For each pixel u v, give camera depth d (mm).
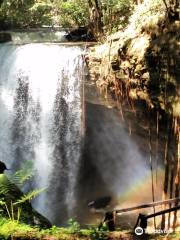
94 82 10320
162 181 9820
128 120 9898
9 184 5609
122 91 9234
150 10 9000
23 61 12398
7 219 4934
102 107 10523
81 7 14992
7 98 12805
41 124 12438
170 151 7430
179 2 7875
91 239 4371
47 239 4352
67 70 11484
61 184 12594
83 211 11422
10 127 12930
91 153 12164
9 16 21172
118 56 9164
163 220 6371
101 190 12234
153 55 8125
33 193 5523
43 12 21922
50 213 11664
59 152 12516
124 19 11203
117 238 4371
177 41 7695
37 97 12227
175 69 7594
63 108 11820
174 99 7504
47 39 16172
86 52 11070
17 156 12930
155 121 8594
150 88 8281
